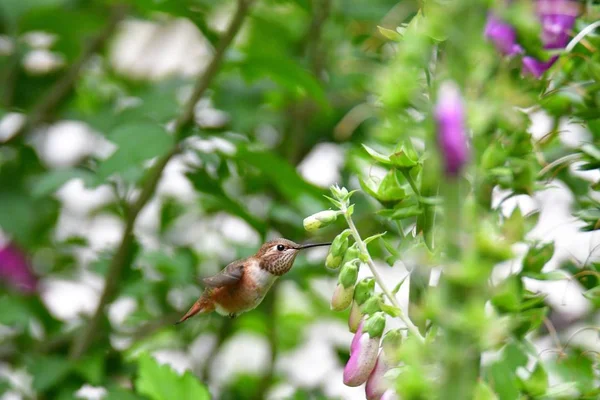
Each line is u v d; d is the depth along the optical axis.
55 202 11.13
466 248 3.62
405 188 4.84
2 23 11.15
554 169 5.54
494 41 4.04
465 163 3.46
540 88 4.68
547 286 6.38
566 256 6.27
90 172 8.29
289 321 11.75
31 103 11.40
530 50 4.17
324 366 11.27
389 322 4.77
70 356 8.73
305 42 11.01
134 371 9.01
